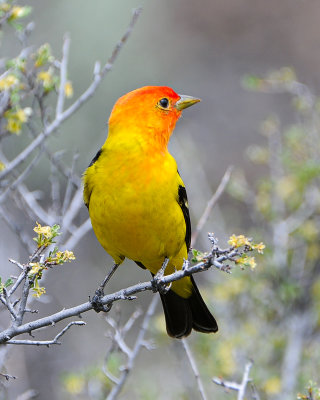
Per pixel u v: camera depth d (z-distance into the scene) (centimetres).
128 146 873
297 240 1334
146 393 1203
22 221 1359
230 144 2434
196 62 2675
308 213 1347
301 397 832
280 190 1338
